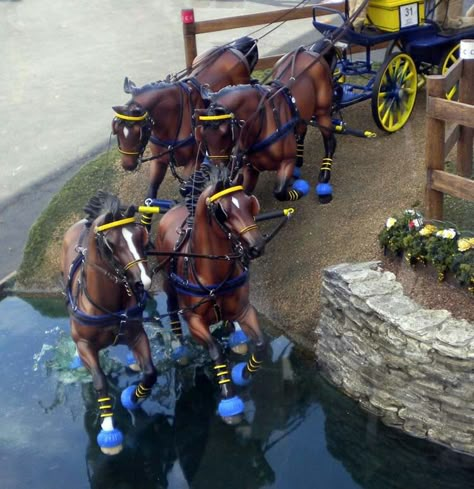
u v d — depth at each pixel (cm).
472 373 577
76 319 591
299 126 798
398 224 672
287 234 823
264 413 679
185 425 675
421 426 623
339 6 1024
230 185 568
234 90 738
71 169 1095
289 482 615
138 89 764
